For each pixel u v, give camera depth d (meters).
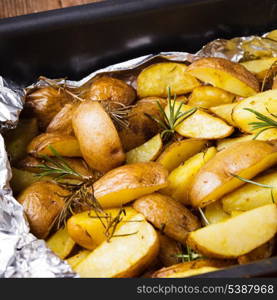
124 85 0.83
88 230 0.70
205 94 0.81
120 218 0.70
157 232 0.70
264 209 0.68
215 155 0.72
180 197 0.74
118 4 0.84
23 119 0.81
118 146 0.74
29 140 0.80
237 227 0.68
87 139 0.74
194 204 0.71
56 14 0.84
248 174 0.71
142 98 0.84
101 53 0.87
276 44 0.85
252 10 0.86
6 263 0.67
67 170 0.75
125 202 0.72
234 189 0.72
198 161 0.74
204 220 0.72
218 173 0.70
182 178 0.74
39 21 0.83
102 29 0.85
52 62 0.87
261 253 0.69
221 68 0.79
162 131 0.78
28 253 0.67
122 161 0.75
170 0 0.84
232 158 0.70
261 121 0.75
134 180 0.71
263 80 0.83
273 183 0.71
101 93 0.81
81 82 0.86
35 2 0.96
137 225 0.69
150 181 0.71
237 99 0.81
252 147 0.71
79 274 0.67
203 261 0.68
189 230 0.70
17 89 0.82
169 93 0.77
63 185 0.75
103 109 0.74
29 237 0.69
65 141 0.76
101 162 0.75
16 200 0.72
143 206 0.70
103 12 0.84
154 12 0.84
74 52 0.86
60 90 0.83
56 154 0.75
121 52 0.87
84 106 0.75
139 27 0.85
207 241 0.67
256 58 0.85
